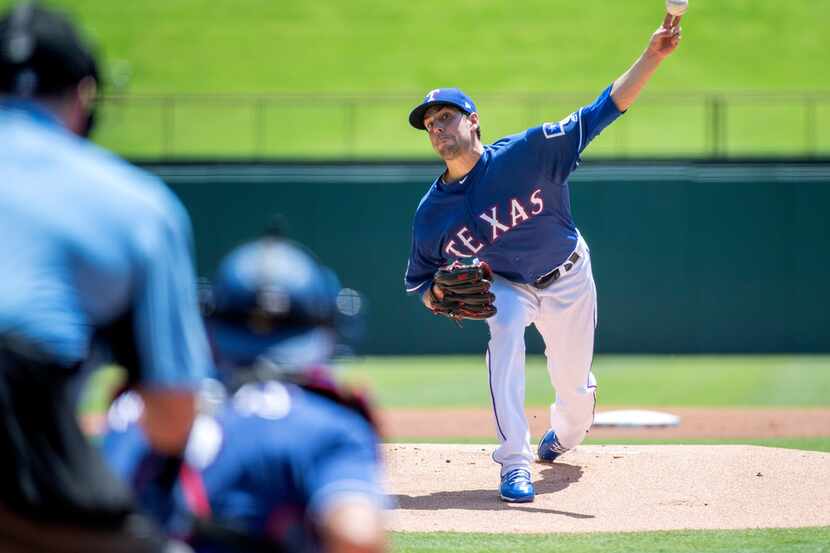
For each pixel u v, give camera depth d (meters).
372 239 68.56
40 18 8.83
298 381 8.32
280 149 99.12
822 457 27.77
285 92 111.12
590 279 24.17
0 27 8.77
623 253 67.56
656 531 20.17
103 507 8.09
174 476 8.45
